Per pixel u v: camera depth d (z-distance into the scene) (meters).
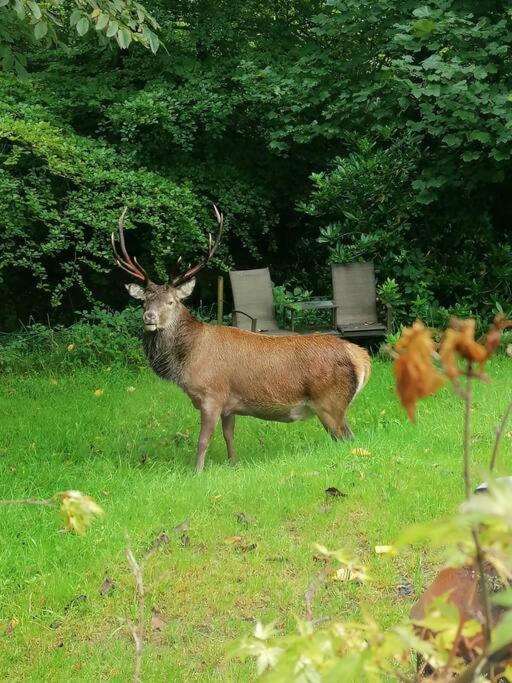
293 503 9.79
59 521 9.45
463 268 16.47
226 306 18.48
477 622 2.96
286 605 7.81
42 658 7.08
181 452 11.89
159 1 17.08
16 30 12.62
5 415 12.84
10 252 16.66
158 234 16.05
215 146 17.73
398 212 16.42
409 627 2.85
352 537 9.04
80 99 16.97
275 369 11.36
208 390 11.33
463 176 15.91
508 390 12.98
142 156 17.25
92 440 12.08
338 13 16.58
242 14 17.89
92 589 8.13
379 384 13.75
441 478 10.20
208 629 7.52
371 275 16.17
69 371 14.82
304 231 19.12
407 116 16.45
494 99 14.94
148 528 9.31
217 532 9.19
